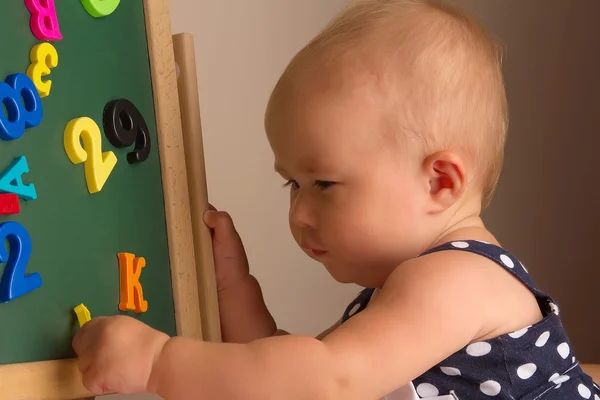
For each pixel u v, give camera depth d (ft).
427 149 2.62
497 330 2.50
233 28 4.18
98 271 2.35
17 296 1.99
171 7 3.87
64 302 2.19
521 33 5.01
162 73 2.76
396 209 2.61
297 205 2.72
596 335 5.11
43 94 2.18
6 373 1.93
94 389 2.11
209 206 3.05
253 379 2.08
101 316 2.32
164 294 2.70
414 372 2.24
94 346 2.11
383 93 2.60
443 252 2.50
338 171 2.60
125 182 2.54
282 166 2.74
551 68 5.08
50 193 2.18
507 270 2.56
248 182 4.22
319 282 4.56
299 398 2.10
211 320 2.92
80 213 2.30
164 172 2.74
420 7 2.84
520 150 5.00
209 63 4.05
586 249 5.12
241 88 4.19
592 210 5.14
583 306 5.10
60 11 2.31
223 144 4.10
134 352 2.10
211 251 2.97
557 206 5.08
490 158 2.83
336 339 2.19
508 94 4.96
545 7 5.07
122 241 2.49
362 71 2.63
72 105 2.31
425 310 2.30
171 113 2.79
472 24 2.88
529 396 2.53
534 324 2.56
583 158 5.14
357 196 2.60
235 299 3.09
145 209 2.63
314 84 2.65
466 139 2.70
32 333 2.06
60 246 2.20
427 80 2.64
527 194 5.01
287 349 2.12
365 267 2.70
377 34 2.70
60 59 2.28
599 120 5.14
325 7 4.65
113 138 2.46
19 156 2.07
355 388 2.15
